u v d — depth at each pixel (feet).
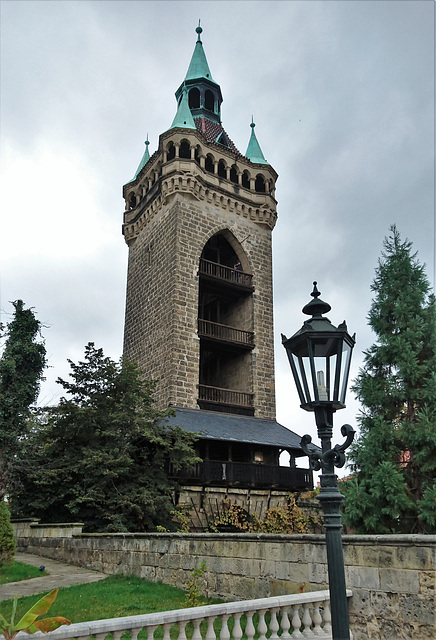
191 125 124.57
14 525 78.18
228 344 116.06
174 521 83.41
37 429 86.43
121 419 79.97
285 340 21.59
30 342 73.56
